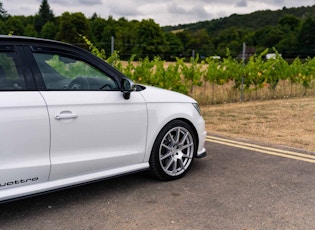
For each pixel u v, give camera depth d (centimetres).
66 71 363
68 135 348
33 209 361
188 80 1178
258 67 1316
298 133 733
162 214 352
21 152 321
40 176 336
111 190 413
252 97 1359
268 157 548
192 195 399
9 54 328
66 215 349
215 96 1244
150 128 416
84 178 369
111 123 379
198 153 477
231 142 647
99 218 343
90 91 371
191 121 459
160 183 436
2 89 316
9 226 326
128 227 326
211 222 336
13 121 313
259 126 807
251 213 355
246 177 457
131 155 404
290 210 362
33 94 330
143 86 442
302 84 1516
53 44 359
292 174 470
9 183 318
